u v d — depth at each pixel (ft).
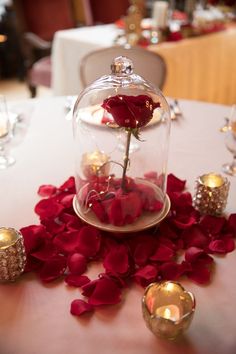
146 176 2.76
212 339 1.82
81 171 2.78
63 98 4.58
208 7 9.46
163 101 2.88
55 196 2.79
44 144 3.59
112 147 3.03
